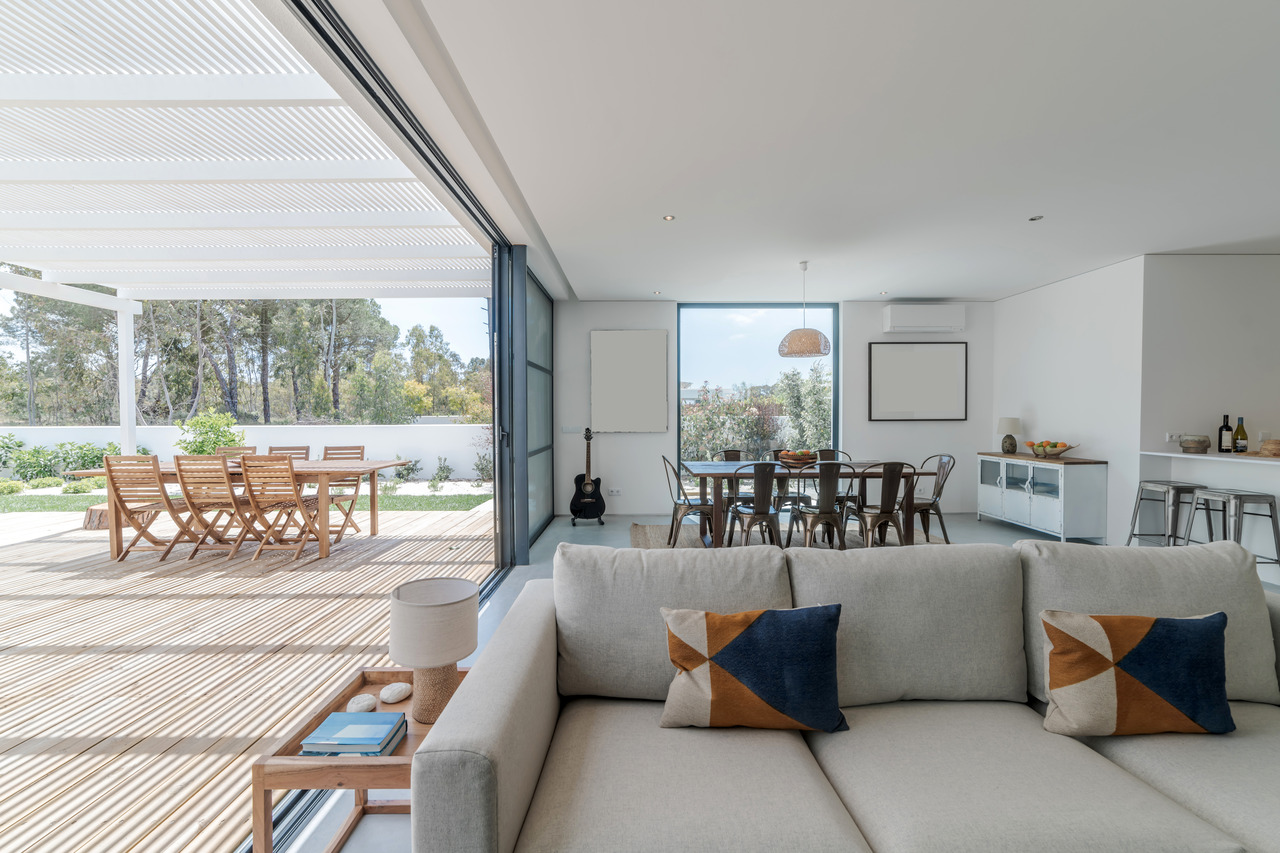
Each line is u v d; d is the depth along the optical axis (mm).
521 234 4340
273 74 2633
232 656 2893
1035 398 6305
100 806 1736
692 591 1720
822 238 4531
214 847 1561
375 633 3205
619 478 7094
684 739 1472
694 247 4801
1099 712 1471
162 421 11875
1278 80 2348
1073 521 5301
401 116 2445
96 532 6078
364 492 9539
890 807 1218
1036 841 1108
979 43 2121
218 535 5234
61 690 2518
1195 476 4840
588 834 1118
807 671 1508
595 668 1688
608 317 7078
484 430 10500
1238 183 3426
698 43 2119
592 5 1903
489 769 1034
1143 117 2656
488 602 3779
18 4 2203
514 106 2562
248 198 4438
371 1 1767
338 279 6602
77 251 5613
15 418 10914
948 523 6465
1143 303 4945
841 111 2611
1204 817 1239
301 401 12266
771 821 1152
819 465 4617
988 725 1554
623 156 3074
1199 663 1502
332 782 1203
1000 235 4438
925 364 6988
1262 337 4965
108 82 2631
